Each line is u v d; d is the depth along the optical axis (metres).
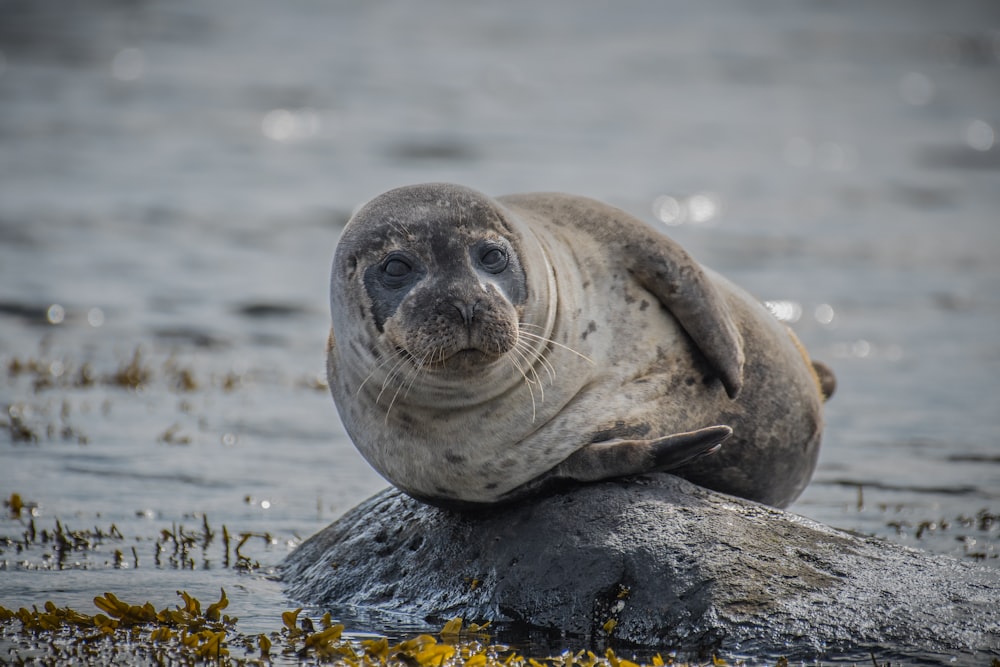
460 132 110.62
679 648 20.16
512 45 167.62
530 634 21.12
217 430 37.66
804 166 99.50
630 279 23.64
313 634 20.80
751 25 187.62
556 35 176.38
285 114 118.12
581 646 20.56
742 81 144.12
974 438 37.53
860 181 93.12
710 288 23.58
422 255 21.59
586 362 22.81
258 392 42.91
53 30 164.25
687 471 24.16
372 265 21.86
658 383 23.22
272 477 32.94
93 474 32.59
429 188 22.48
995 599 20.56
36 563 25.66
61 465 33.31
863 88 141.88
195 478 32.59
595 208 24.53
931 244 72.00
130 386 42.88
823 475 33.56
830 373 29.12
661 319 23.59
